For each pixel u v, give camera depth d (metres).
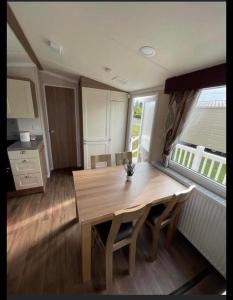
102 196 1.42
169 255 1.63
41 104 2.87
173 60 1.49
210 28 0.95
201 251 1.57
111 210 1.22
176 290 1.31
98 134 3.30
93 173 1.91
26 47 1.81
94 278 1.36
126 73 2.17
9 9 1.01
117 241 1.25
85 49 1.63
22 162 2.37
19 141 2.69
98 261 1.52
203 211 1.54
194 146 1.96
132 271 1.40
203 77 1.51
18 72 2.52
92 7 0.93
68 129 3.61
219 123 1.61
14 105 2.35
